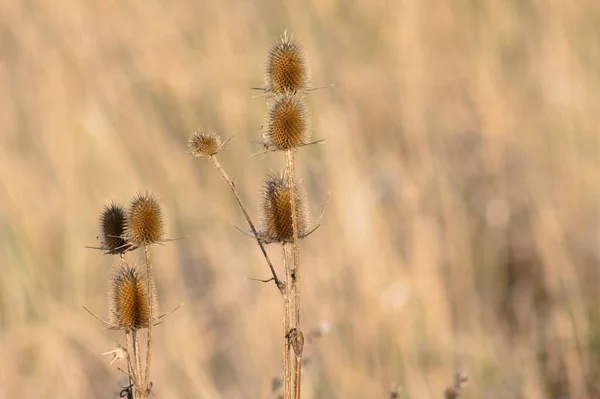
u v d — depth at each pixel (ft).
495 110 59.77
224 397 42.52
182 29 66.08
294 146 23.11
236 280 47.62
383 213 52.65
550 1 64.44
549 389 45.75
